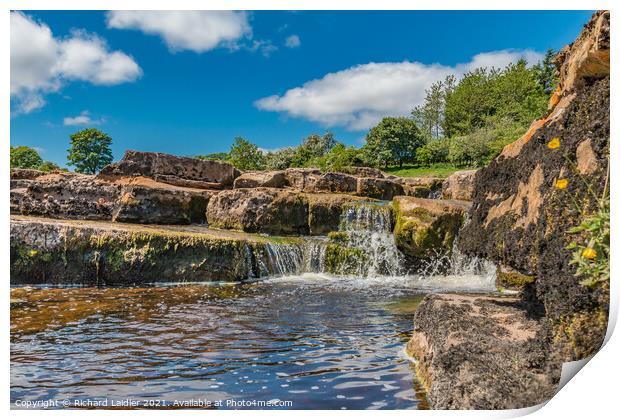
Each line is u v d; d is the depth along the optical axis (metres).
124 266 8.25
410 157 44.72
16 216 9.48
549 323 2.43
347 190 15.20
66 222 8.99
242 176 14.12
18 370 3.69
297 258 10.39
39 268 7.90
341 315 5.85
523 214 2.87
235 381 3.39
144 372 3.63
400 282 9.31
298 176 14.95
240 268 9.21
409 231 10.23
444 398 2.48
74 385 3.36
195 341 4.56
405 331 4.93
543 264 2.43
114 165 11.95
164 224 11.15
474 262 10.09
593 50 2.68
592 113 2.54
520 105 37.47
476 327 2.96
